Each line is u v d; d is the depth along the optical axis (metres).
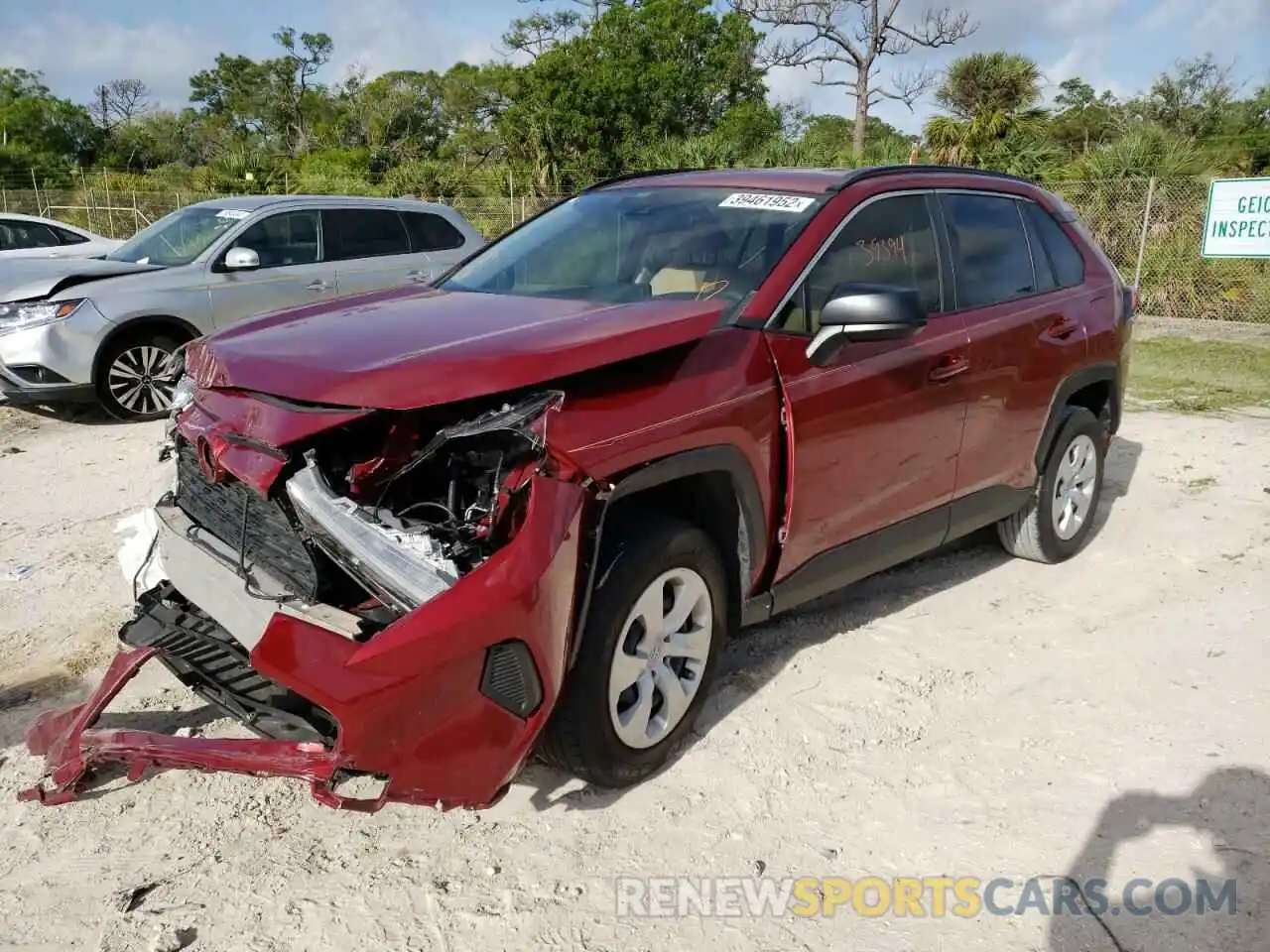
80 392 7.80
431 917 2.63
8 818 3.00
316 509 2.58
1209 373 10.34
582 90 36.84
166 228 9.23
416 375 2.61
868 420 3.63
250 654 2.62
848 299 3.23
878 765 3.32
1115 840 2.95
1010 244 4.58
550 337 2.85
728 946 2.56
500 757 2.64
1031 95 18.91
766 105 42.72
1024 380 4.41
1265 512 5.81
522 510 2.64
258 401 2.75
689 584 3.12
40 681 3.74
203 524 3.16
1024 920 2.64
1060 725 3.57
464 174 27.00
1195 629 4.32
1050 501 4.85
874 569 3.96
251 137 67.75
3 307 7.67
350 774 2.53
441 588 2.50
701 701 3.31
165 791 3.14
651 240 3.86
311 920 2.61
